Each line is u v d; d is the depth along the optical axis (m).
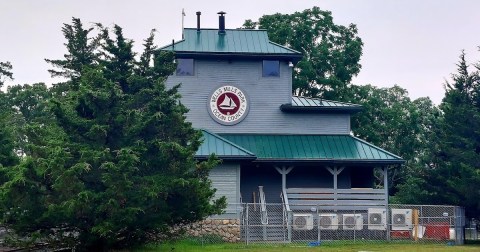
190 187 28.23
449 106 43.06
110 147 28.58
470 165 41.03
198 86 46.69
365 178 47.53
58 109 27.66
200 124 46.44
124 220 26.69
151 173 29.02
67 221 26.97
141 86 30.28
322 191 43.28
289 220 38.31
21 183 25.83
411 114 72.06
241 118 46.72
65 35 46.28
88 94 27.70
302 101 48.41
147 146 28.69
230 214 40.09
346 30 67.06
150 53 30.89
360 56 66.25
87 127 28.08
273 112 47.03
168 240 33.34
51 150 26.38
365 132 64.12
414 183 48.12
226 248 33.47
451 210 41.44
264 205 40.19
